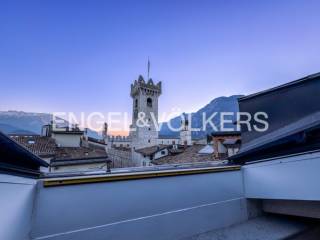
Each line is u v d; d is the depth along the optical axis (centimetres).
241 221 285
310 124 252
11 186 138
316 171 225
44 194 171
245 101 399
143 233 208
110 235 191
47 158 1408
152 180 225
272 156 281
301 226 265
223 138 1314
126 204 205
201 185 262
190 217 243
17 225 143
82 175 202
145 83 5041
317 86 290
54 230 170
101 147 3297
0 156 158
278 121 334
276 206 293
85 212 184
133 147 4856
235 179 298
